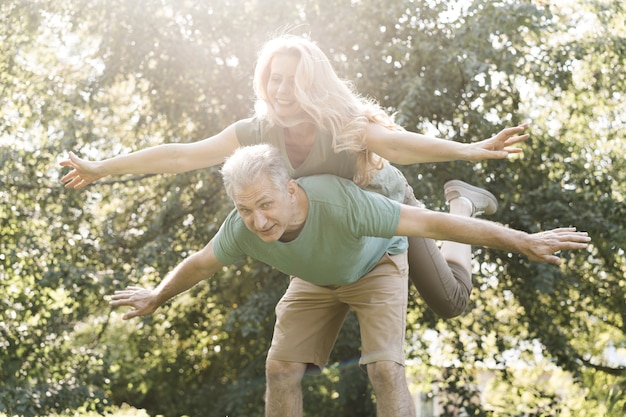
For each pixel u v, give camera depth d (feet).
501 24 27.58
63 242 30.25
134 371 39.19
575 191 29.96
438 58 27.58
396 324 10.32
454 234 8.87
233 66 31.96
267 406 10.87
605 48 31.99
